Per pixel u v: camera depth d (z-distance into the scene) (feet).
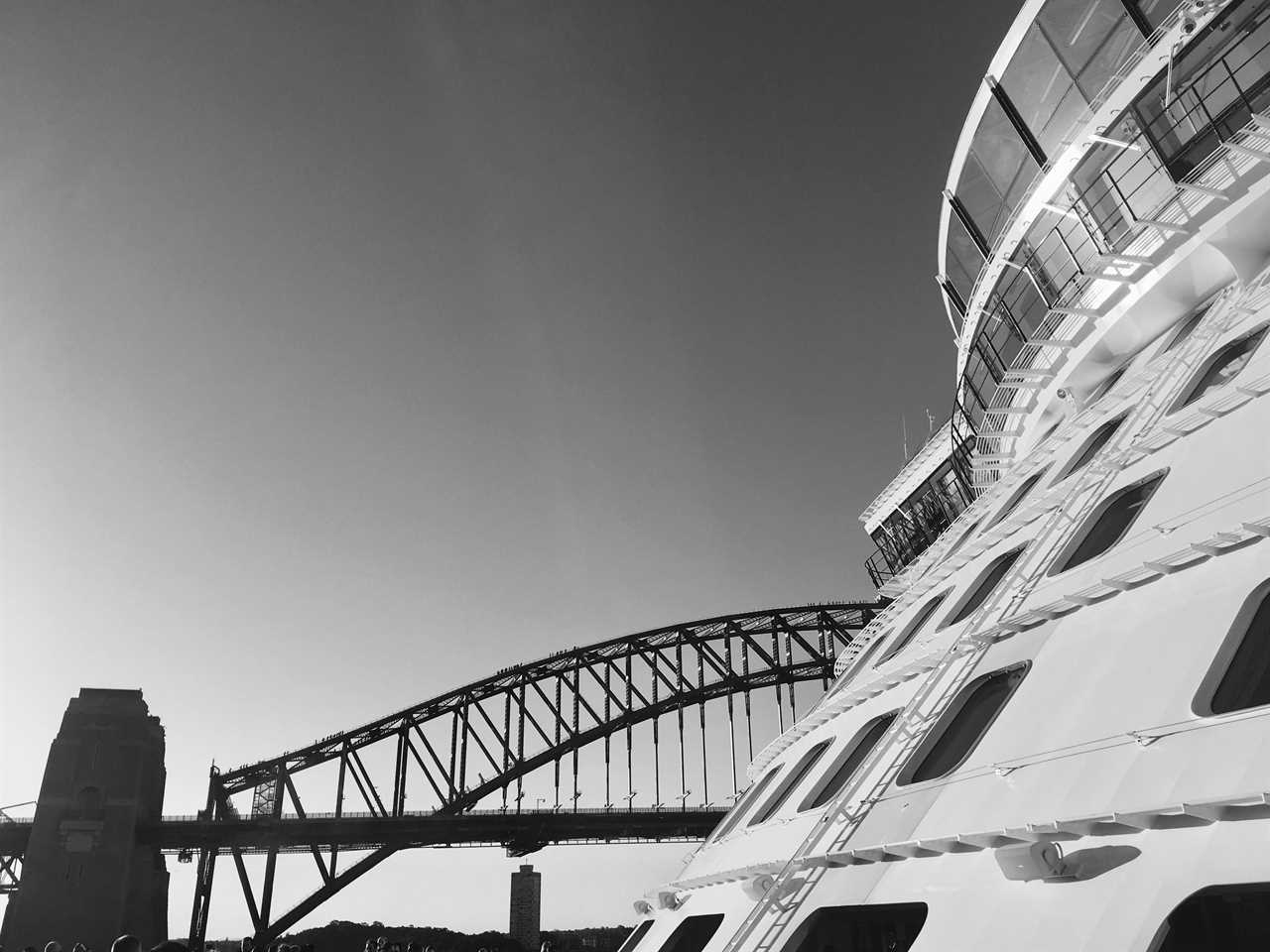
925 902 34.32
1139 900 26.13
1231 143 47.55
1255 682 29.12
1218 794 26.13
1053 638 39.83
